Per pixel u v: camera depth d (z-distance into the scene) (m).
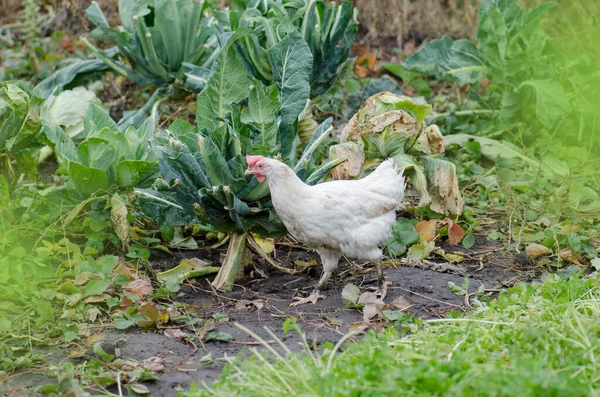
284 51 4.38
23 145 4.61
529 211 4.84
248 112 4.27
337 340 4.00
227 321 4.12
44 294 4.16
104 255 4.48
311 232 4.14
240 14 5.12
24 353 3.97
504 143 5.30
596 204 4.87
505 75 5.27
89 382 3.81
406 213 4.82
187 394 3.71
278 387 3.64
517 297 4.07
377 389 3.52
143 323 4.07
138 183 4.48
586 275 4.40
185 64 5.06
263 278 4.43
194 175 4.23
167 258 4.56
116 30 5.22
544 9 5.23
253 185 4.24
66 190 4.51
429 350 3.74
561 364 3.68
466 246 4.62
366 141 4.61
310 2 4.94
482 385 3.49
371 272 4.44
